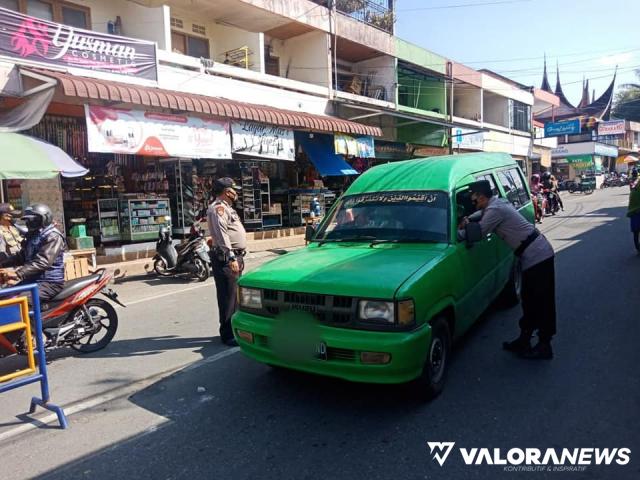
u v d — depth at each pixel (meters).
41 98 9.05
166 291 8.86
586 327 5.41
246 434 3.47
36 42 9.30
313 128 14.16
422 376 3.67
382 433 3.40
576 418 3.48
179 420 3.74
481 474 2.89
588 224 14.99
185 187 12.29
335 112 17.02
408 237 4.55
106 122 9.81
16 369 5.11
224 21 15.24
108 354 5.39
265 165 15.89
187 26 14.41
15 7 10.71
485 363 4.57
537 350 4.62
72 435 3.61
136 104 10.73
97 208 10.99
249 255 12.63
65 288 5.15
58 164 8.45
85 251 9.58
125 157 11.84
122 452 3.32
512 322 5.81
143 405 4.05
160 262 10.19
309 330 3.62
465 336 5.37
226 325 5.44
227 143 12.30
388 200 5.04
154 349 5.50
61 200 10.45
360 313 3.47
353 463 3.04
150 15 12.15
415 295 3.47
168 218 11.76
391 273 3.66
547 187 19.11
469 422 3.50
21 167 7.86
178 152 11.17
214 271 5.39
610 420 3.43
